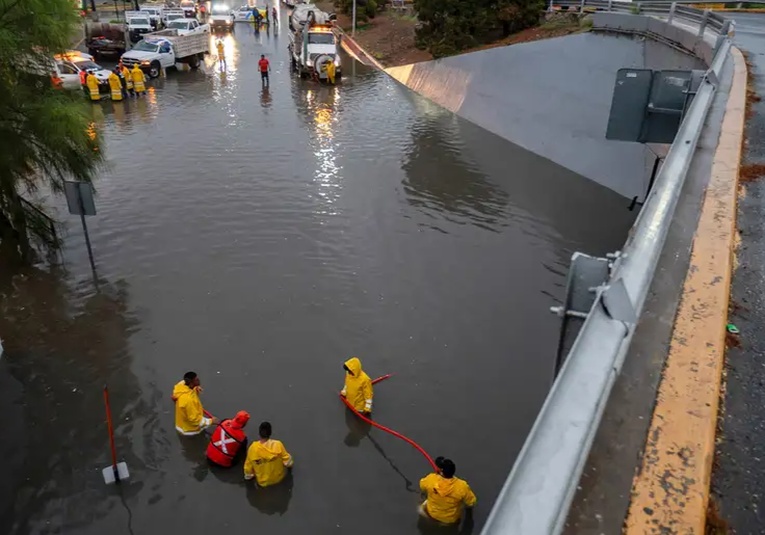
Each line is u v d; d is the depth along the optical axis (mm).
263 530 6297
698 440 2176
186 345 9367
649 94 7754
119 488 6801
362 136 20391
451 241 13117
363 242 12875
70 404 8125
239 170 16688
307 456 7262
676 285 3258
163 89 25984
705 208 4363
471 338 9742
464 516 6508
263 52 36312
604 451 2113
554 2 26672
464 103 23594
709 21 14602
